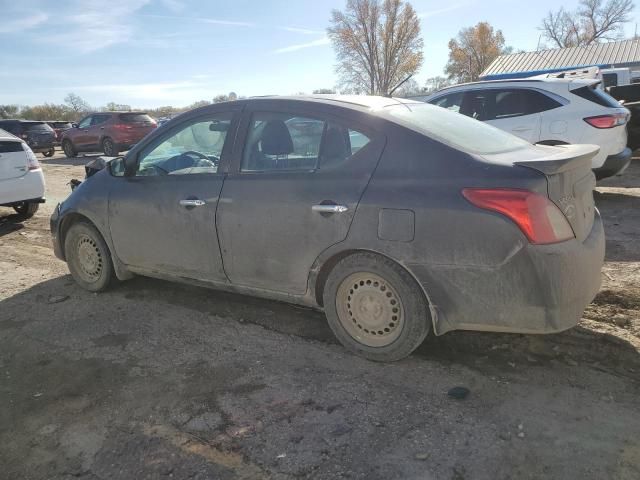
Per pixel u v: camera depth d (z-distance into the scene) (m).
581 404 2.76
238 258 3.66
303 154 3.40
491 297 2.81
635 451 2.38
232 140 3.71
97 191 4.45
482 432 2.57
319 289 3.47
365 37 52.41
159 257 4.13
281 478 2.32
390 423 2.67
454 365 3.22
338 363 3.31
